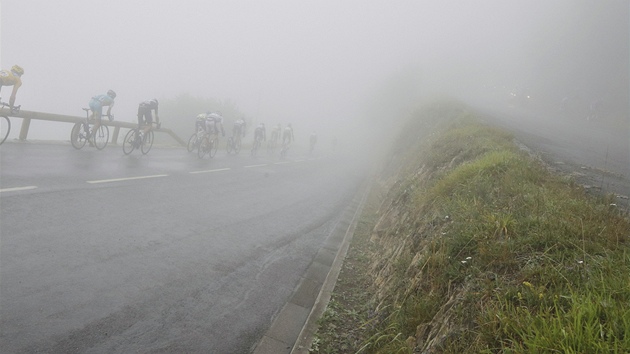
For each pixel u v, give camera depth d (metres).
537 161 6.41
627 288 2.28
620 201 4.94
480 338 2.37
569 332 1.96
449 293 3.25
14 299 3.41
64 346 2.99
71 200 6.37
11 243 4.39
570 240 3.04
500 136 8.77
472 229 3.72
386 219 7.99
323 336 3.94
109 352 3.06
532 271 2.76
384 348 3.23
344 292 5.16
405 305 3.65
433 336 2.94
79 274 4.12
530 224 3.46
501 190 4.67
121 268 4.49
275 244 6.80
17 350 2.81
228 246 6.11
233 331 3.80
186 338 3.50
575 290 2.44
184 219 6.94
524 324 2.22
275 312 4.39
